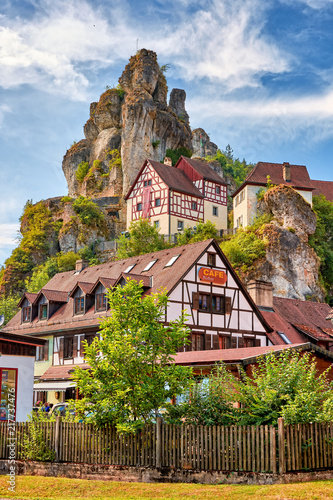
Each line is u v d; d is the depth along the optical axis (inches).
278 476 577.6
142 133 3459.6
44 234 3405.5
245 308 1587.1
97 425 693.3
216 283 1535.4
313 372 672.4
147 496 570.6
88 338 1537.9
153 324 730.2
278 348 991.0
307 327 1705.2
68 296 1774.1
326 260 2625.5
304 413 617.0
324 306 1883.6
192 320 1465.3
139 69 3745.1
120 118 3853.3
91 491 603.8
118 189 3555.6
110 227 3348.9
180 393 711.1
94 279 1831.9
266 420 633.0
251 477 589.3
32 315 1786.4
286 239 2380.7
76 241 3253.0
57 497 583.8
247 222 2667.3
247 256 2358.5
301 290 2353.6
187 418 677.9
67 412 772.0
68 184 4060.0
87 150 4047.7
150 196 2854.3
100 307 1552.7
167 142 3636.8
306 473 588.4
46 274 2851.9
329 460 614.9
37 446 727.7
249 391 666.8
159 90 3796.8
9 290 3255.4
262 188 2701.8
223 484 595.2
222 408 672.4
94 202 3440.0
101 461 687.1
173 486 598.9
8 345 956.6
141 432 665.0
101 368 705.0
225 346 1525.6
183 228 2807.6
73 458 708.0
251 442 602.2
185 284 1471.5
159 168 2878.9
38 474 714.8
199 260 1520.7
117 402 685.9
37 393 1600.6
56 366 1619.1
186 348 1428.4
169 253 1663.4
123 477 657.6
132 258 1813.5
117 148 3764.8
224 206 3048.7
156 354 719.7
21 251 3383.4
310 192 2743.6
